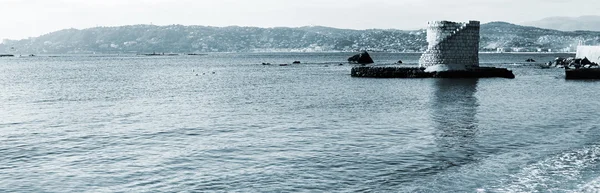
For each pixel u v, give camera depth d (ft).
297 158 83.87
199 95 205.87
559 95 189.16
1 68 544.21
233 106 161.07
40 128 117.19
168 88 248.93
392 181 70.49
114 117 136.05
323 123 121.29
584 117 128.06
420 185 68.44
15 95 214.28
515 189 65.72
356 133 106.83
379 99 177.68
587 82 257.75
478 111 142.00
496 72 291.99
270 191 66.44
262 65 583.99
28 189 68.03
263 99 184.03
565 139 98.17
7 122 127.34
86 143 98.27
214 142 98.17
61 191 67.10
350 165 79.10
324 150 89.92
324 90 220.23
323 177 72.64
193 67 546.26
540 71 383.04
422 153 86.84
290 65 569.23
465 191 65.36
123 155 87.20
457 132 106.93
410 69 294.05
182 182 70.59
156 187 68.44
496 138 99.81
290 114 138.62
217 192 66.23
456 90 212.84
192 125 120.06
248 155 86.43
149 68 529.86
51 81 315.37
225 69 483.92
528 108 148.36
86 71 465.47
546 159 81.20
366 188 67.56
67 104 173.68
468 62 292.40
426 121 123.03
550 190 65.00
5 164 81.35
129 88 251.60
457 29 286.05
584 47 407.85
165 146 94.68
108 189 67.72
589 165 76.95
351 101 171.94
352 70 318.65
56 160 83.97
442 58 289.33
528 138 99.55
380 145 93.91
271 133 107.86
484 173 73.61
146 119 131.64
